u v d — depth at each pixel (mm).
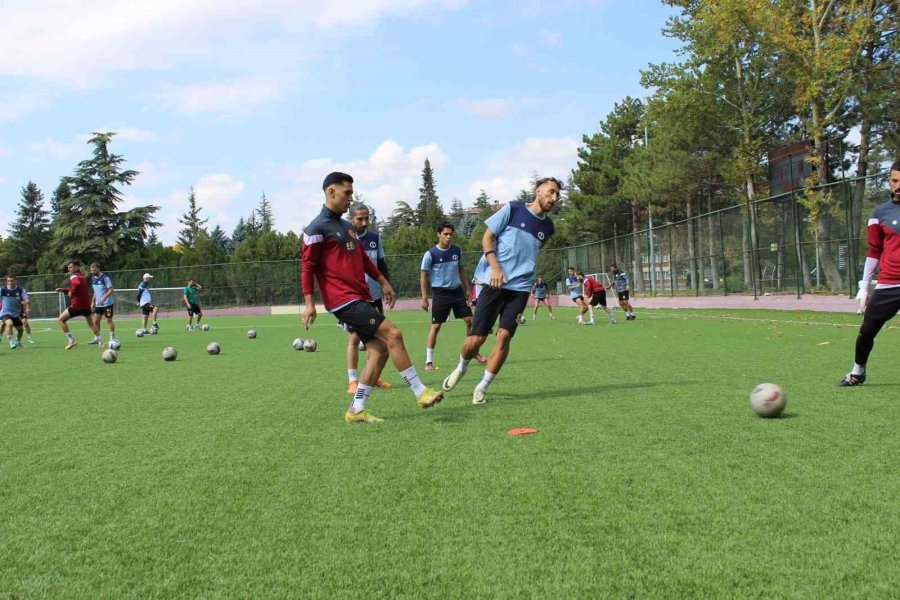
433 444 4844
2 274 76625
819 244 21547
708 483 3684
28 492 3988
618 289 22797
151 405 7188
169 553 3004
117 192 61719
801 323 17156
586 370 8898
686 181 37469
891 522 3053
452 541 3014
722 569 2643
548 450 4523
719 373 8070
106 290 18000
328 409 6586
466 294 10195
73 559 2971
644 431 4984
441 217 85688
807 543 2857
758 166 31391
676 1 29922
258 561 2883
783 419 5258
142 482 4133
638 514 3256
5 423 6281
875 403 5824
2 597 2623
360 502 3594
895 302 6367
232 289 47531
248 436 5379
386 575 2695
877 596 2398
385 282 6418
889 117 26703
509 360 10727
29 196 83875
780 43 26203
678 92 31000
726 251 27031
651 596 2451
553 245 59000
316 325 28656
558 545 2926
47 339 22375
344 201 6020
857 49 25000
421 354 12383
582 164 55812
